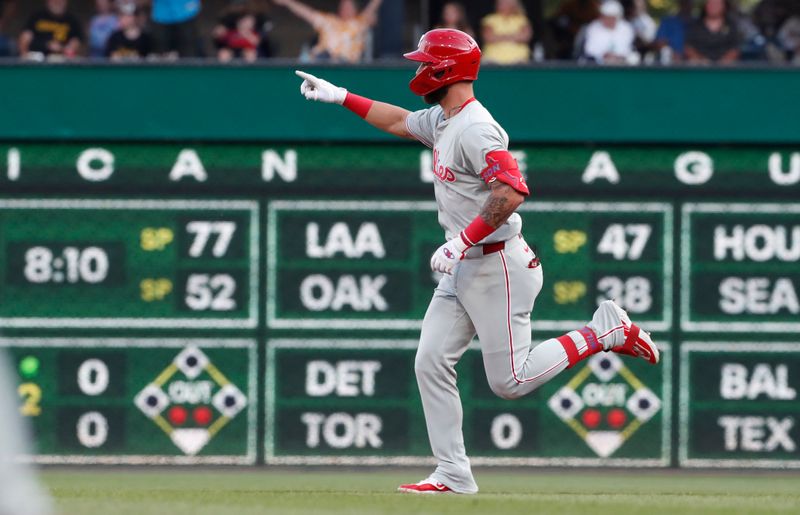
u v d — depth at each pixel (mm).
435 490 21375
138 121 32344
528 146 32625
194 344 32688
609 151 32688
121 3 35500
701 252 32875
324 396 32750
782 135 32562
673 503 19172
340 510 17484
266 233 32625
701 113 32531
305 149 32625
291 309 32656
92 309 32594
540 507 18234
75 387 32531
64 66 32281
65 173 32500
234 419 32750
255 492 20797
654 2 36812
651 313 32812
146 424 32656
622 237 32750
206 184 32594
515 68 32312
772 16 36438
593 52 35312
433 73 20375
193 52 35781
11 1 36125
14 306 32500
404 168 32594
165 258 32594
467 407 32656
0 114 32250
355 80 32188
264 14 35625
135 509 17094
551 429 32781
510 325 20906
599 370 32844
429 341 21312
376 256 32656
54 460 32531
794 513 18016
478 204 20578
